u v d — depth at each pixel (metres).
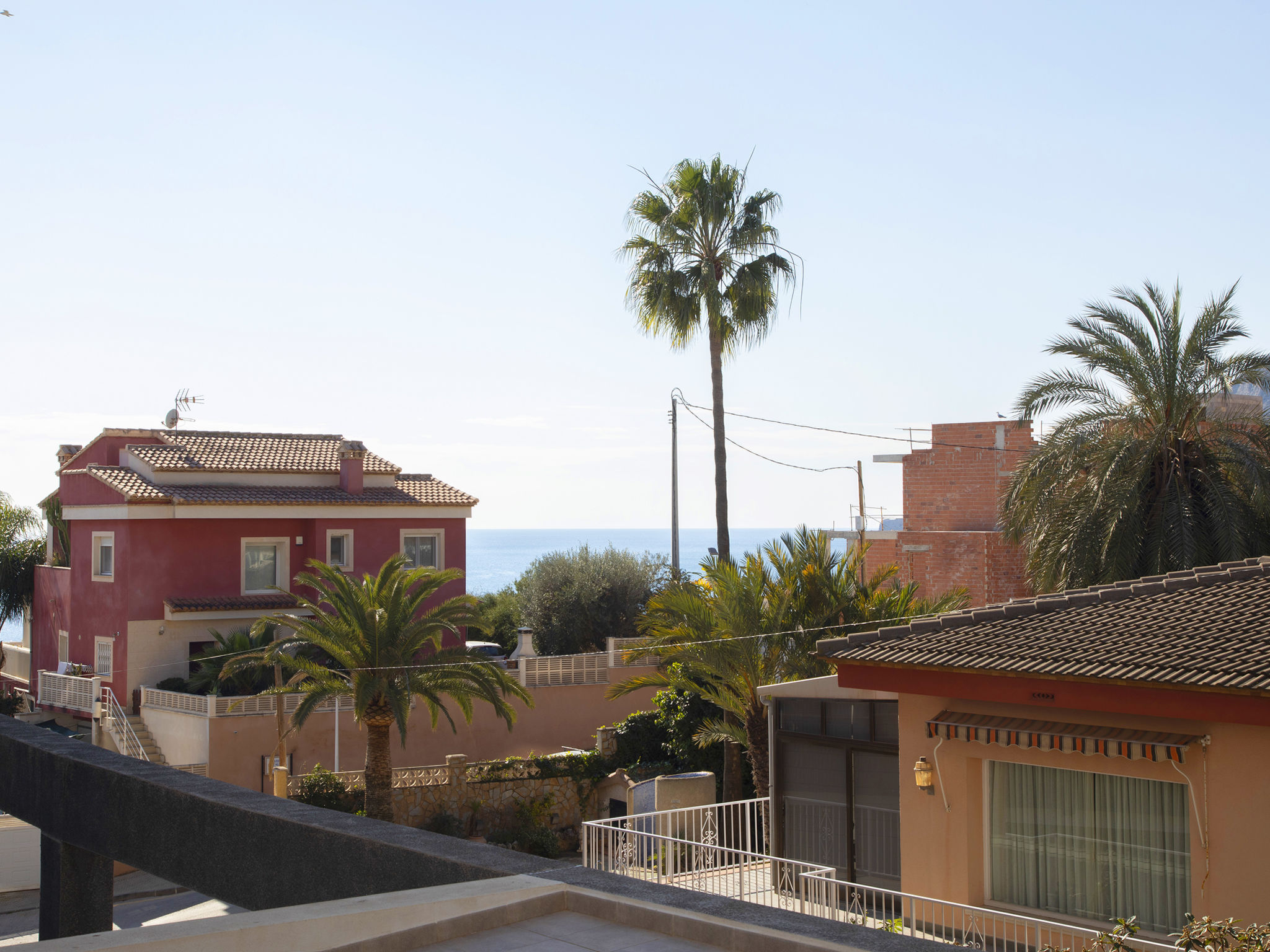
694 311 29.91
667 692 29.23
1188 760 9.75
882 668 11.95
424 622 25.52
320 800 25.70
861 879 13.54
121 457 35.72
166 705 29.58
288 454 37.56
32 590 41.72
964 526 27.08
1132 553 18.34
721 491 29.98
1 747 7.52
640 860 14.85
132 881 24.25
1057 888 10.88
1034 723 10.78
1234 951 5.87
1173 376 18.92
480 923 3.78
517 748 31.73
